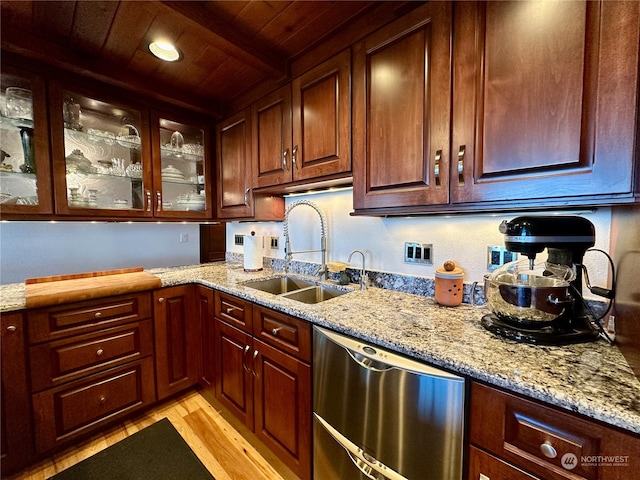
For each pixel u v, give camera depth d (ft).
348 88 4.32
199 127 7.21
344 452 3.46
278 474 4.48
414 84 3.56
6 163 4.97
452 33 3.20
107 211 5.93
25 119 5.01
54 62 4.94
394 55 3.76
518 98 2.77
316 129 4.80
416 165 3.58
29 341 4.38
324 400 3.67
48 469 4.50
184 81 6.04
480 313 3.71
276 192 6.50
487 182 2.99
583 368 2.28
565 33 2.48
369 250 5.42
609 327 2.98
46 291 4.71
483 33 2.97
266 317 4.55
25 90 4.93
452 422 2.54
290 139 5.30
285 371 4.23
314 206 5.82
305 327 3.88
